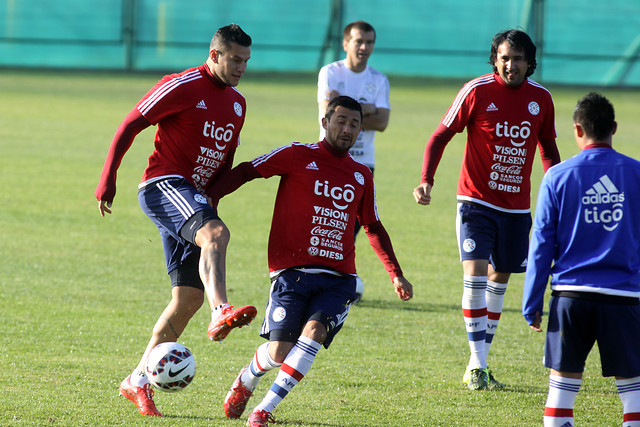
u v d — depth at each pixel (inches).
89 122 2888.8
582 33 5044.3
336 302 656.4
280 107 3577.8
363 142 1147.3
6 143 2378.2
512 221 827.4
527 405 733.9
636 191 573.9
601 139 591.8
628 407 571.5
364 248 1481.3
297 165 680.4
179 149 707.4
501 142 813.2
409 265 1341.0
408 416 691.4
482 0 5103.3
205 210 662.5
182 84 695.7
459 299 1152.8
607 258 568.7
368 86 1146.0
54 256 1280.8
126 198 1763.0
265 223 1605.6
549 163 866.8
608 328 565.9
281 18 5142.7
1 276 1144.8
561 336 578.6
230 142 729.6
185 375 628.7
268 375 816.9
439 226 1646.2
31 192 1763.0
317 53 5201.8
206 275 614.9
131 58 5068.9
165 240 704.4
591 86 5014.8
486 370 785.6
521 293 1216.8
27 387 718.5
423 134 3016.7
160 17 5049.2
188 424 646.5
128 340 893.2
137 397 672.4
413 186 2065.7
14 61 4985.2
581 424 687.7
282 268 670.5
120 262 1269.7
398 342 940.6
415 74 5206.7
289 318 649.6
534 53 810.8
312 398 732.7
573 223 577.9
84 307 1018.7
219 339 590.6
